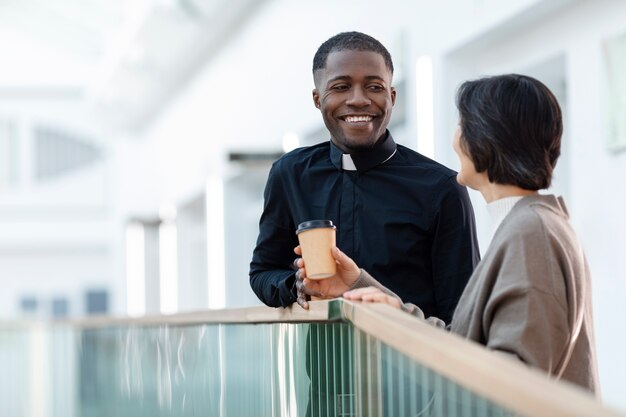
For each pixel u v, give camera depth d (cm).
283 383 296
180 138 1623
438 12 718
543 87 259
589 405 143
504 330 238
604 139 581
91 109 2052
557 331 238
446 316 326
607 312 580
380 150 331
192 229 1678
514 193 258
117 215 2119
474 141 259
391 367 221
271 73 1116
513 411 169
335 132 326
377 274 329
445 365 174
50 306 2255
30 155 2175
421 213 327
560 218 252
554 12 621
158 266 1794
